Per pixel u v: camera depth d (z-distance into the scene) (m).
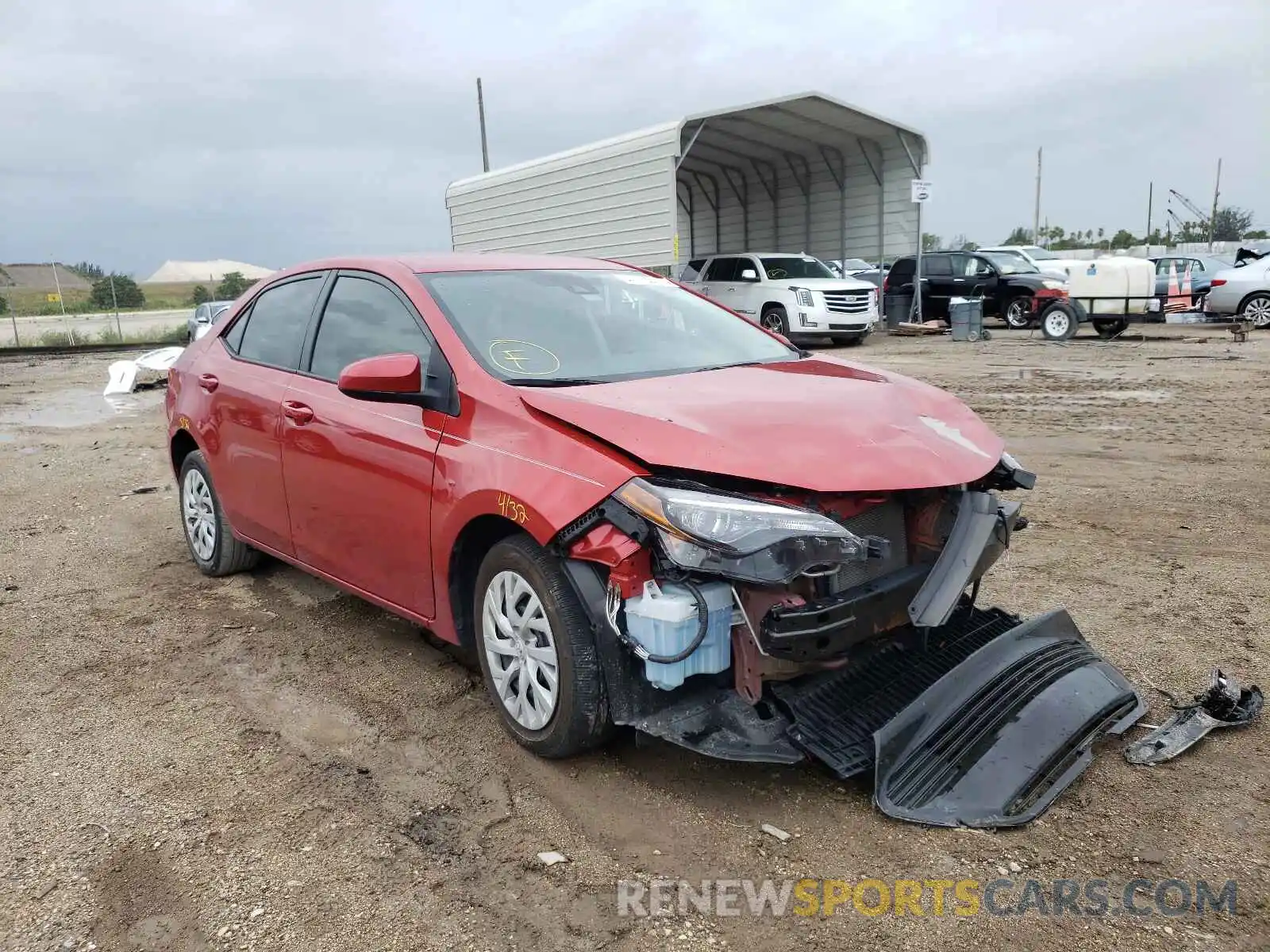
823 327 19.12
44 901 2.59
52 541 6.19
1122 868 2.64
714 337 4.25
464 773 3.22
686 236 28.00
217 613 4.80
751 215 26.23
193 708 3.74
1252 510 6.09
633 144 19.62
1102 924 2.43
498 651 3.33
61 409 13.62
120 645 4.40
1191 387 11.48
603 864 2.71
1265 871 2.61
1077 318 17.98
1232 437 8.41
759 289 19.98
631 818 2.93
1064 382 12.27
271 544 4.66
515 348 3.61
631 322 4.09
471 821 2.94
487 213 25.09
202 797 3.10
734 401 3.20
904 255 22.62
